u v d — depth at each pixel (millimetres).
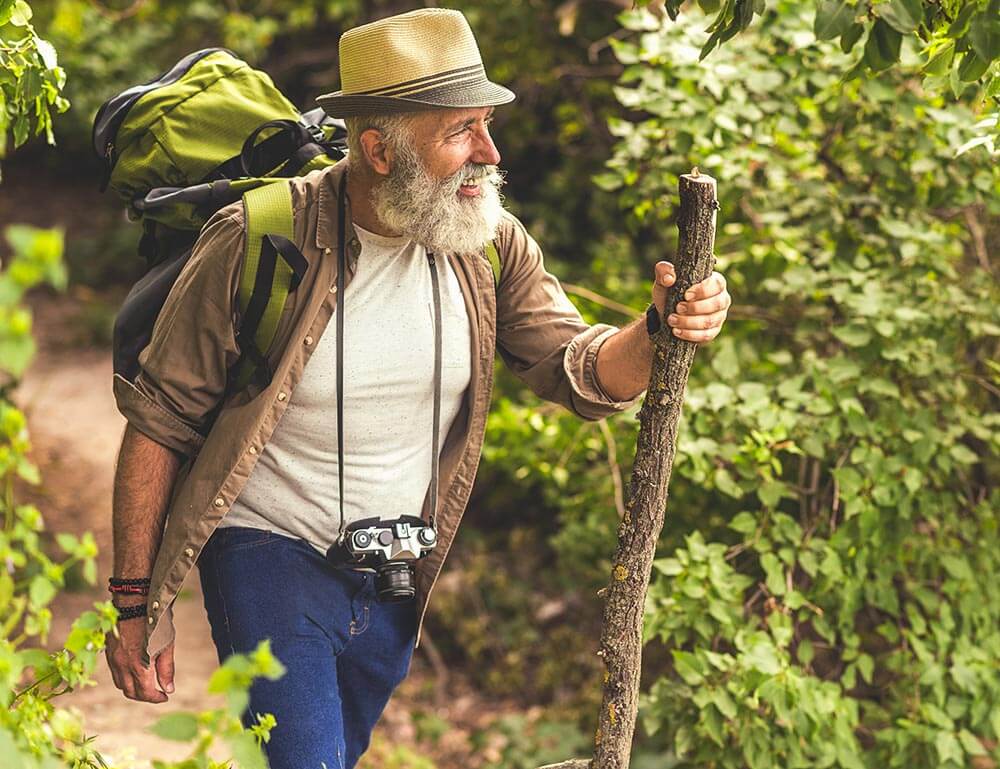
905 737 5480
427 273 3729
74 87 15578
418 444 3838
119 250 17625
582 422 6781
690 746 5305
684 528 6102
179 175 3947
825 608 5754
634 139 6008
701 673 5133
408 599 3844
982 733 5711
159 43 15883
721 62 5816
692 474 5402
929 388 5824
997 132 4188
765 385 5844
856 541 5527
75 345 15242
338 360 3629
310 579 3777
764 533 5602
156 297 3785
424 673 9516
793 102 5852
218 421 3662
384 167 3541
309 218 3613
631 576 3486
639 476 3473
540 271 4016
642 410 3486
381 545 3764
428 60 3473
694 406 5457
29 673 4602
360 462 3752
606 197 11688
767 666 5031
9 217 19078
